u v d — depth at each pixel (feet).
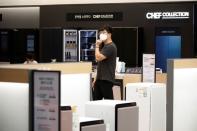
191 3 45.11
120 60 45.47
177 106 18.78
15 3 51.16
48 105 10.62
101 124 13.50
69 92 16.38
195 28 45.21
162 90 22.57
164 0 45.78
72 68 16.44
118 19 47.24
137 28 45.14
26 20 51.31
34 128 10.81
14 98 12.03
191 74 19.22
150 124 22.09
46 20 49.93
